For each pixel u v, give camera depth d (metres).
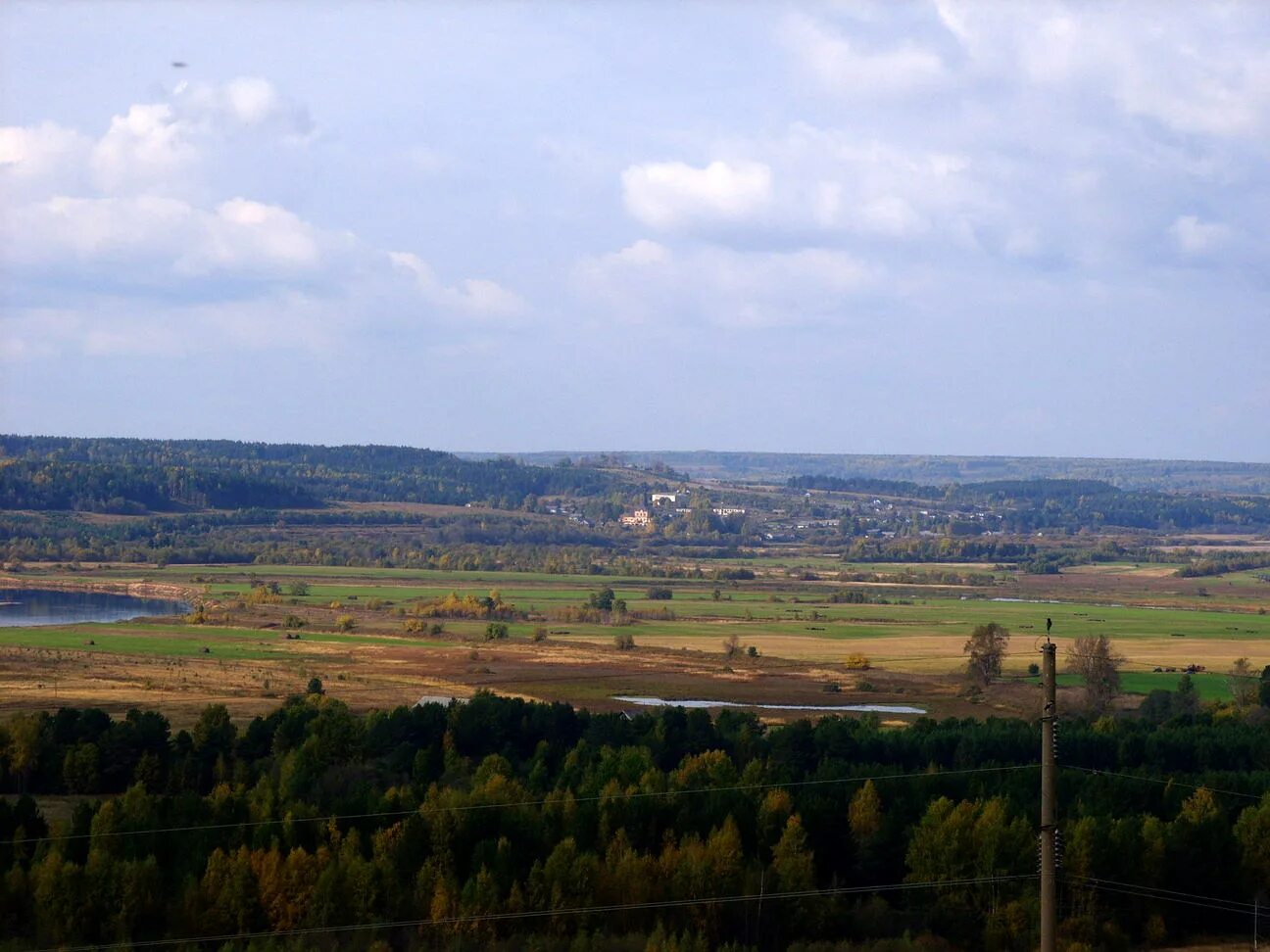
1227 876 122.50
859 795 126.19
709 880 110.44
